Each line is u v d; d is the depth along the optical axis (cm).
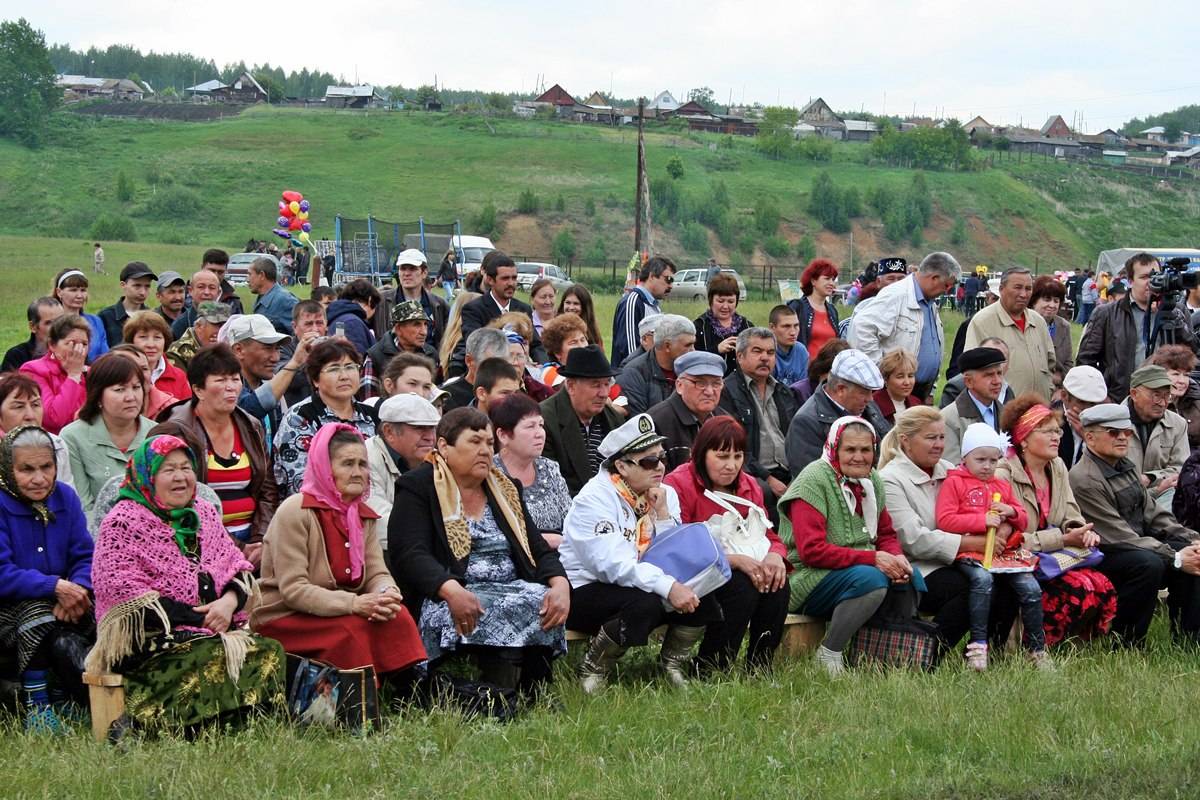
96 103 15462
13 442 623
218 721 584
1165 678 722
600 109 15712
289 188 11081
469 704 623
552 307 1173
